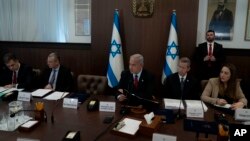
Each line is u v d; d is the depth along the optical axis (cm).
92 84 297
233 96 251
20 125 167
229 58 388
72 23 439
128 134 153
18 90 258
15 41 463
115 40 374
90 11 428
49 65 304
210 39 362
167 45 371
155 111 191
